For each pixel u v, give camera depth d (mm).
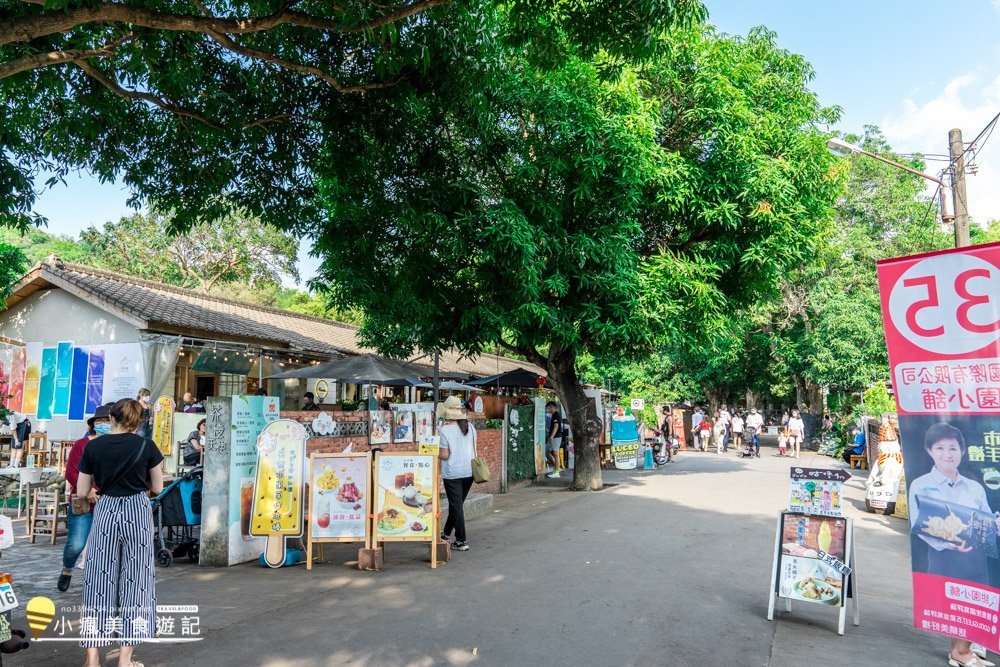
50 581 6969
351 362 13930
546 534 9570
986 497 4703
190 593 6445
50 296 16812
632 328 12094
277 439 7836
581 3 7613
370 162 10375
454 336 12625
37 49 7328
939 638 5410
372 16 6727
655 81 13758
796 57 15516
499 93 11133
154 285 19219
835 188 15641
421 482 7645
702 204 13133
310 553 7559
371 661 4695
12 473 10719
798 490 5922
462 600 6191
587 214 12734
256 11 7910
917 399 5051
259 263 36812
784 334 30922
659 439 21609
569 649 4945
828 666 4727
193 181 10094
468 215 10836
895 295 5168
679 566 7570
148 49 8258
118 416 4688
